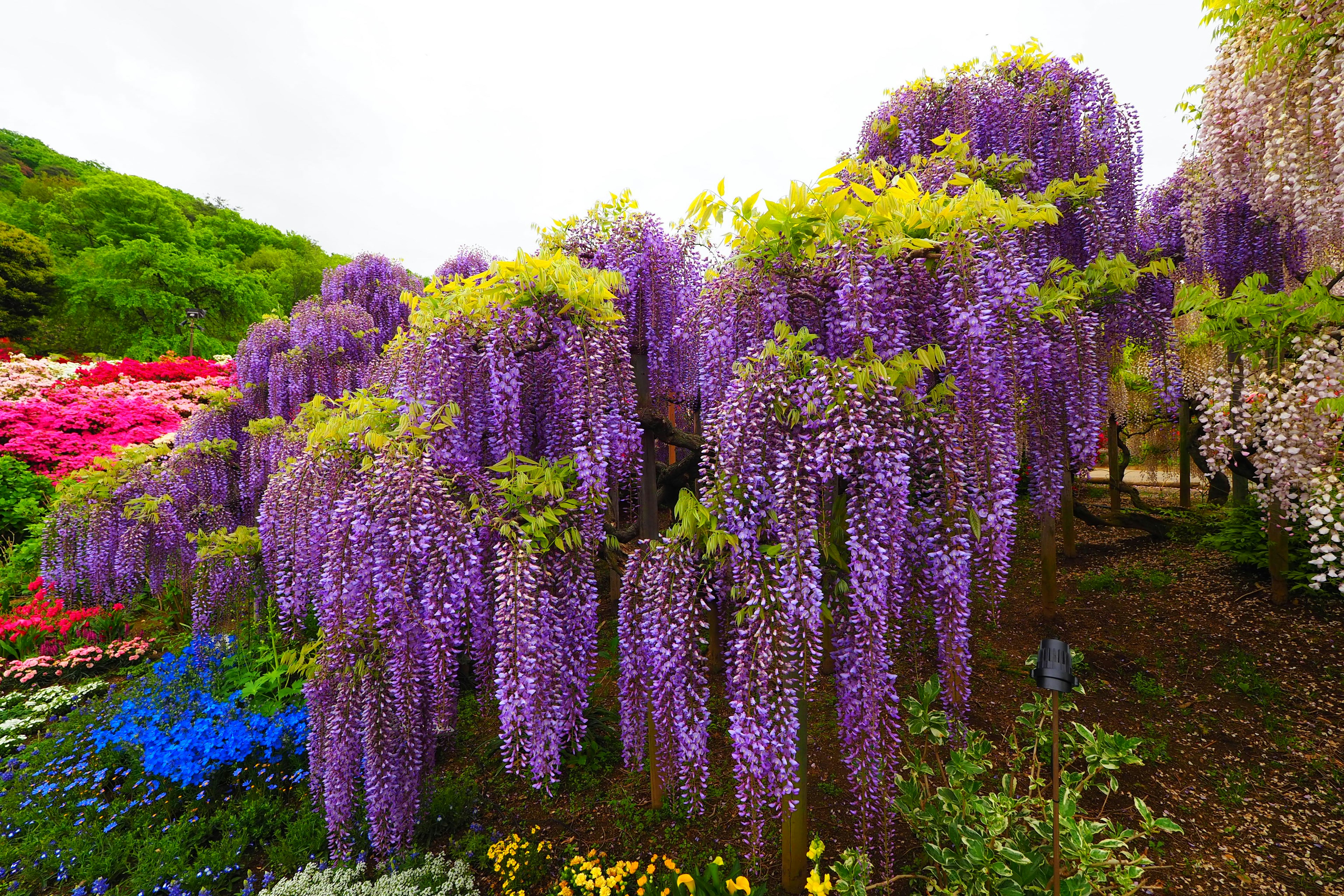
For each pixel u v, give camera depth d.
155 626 6.64
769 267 2.65
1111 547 6.61
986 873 2.33
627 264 4.09
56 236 28.69
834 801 3.24
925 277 2.67
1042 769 3.32
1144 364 6.02
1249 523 5.60
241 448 7.10
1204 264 5.79
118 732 4.25
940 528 2.45
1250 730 3.59
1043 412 4.18
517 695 2.59
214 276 24.39
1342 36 3.32
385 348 3.87
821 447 2.20
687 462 5.82
